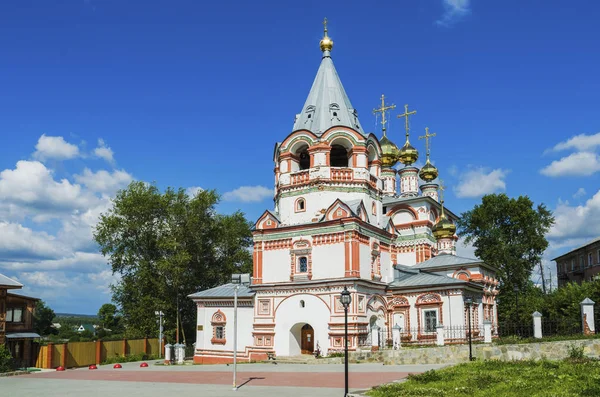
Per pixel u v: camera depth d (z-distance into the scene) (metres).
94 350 52.56
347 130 48.84
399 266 54.97
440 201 71.25
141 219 68.94
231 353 49.72
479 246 78.06
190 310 71.25
